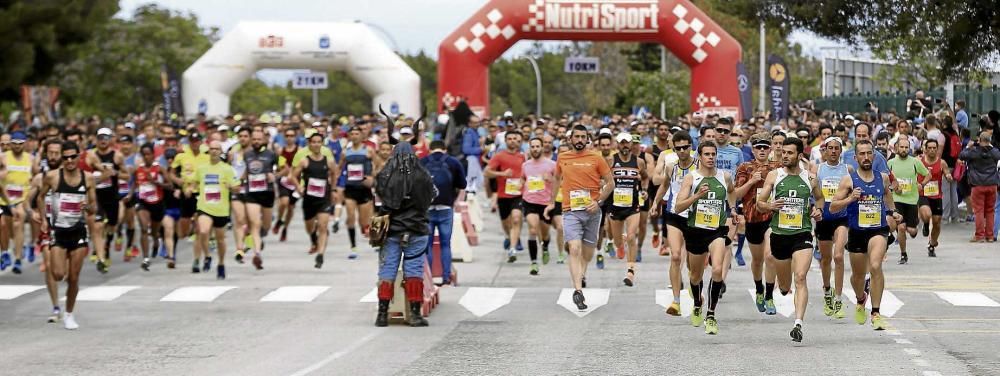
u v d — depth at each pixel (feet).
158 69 426.51
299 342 75.61
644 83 365.81
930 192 121.70
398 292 83.61
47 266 83.51
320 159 119.85
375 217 81.66
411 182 81.87
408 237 81.87
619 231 109.91
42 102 261.44
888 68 274.36
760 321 83.56
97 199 119.55
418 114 252.83
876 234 78.64
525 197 113.50
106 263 119.85
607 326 81.92
